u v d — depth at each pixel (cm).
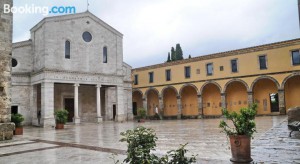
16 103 2994
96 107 3622
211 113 3866
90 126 2719
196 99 4062
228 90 3712
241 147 744
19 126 1927
